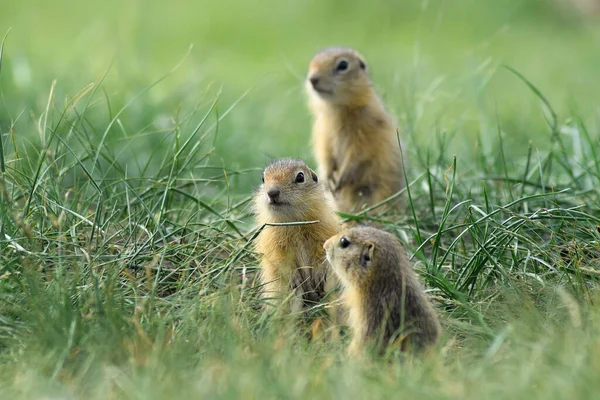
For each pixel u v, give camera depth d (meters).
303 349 9.23
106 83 20.19
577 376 7.59
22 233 10.74
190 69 23.42
